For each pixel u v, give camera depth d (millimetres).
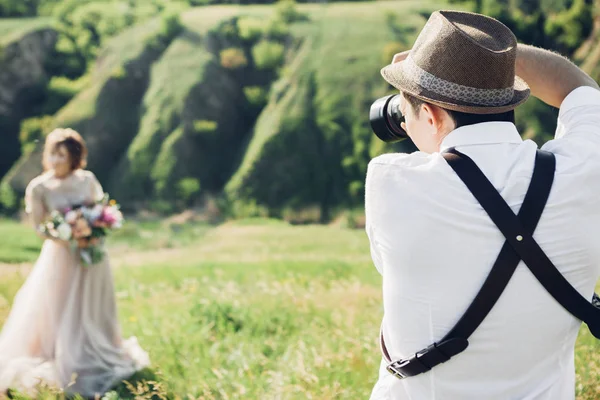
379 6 71562
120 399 4777
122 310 7480
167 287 9398
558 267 1688
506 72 1693
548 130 51406
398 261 1725
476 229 1665
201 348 5613
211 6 80250
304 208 54562
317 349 4953
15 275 7770
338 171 56562
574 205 1695
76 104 62062
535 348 1723
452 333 1700
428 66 1727
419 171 1714
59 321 5387
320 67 62656
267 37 65812
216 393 4375
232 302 6879
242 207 54656
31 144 60875
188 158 58312
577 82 2006
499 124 1747
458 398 1741
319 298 6867
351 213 53688
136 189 56812
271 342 5629
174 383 4719
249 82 63781
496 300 1667
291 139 57969
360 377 4258
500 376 1733
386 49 63125
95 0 82000
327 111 59562
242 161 57969
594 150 1771
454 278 1684
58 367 5254
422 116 1801
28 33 70188
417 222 1693
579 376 3752
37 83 67562
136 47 65625
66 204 5574
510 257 1657
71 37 74250
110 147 59938
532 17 68250
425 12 70312
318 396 3898
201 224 51906
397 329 1779
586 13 65312
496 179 1694
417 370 1750
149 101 61625
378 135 2027
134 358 5617
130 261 20703
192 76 62469
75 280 5477
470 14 1793
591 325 1720
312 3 73875
